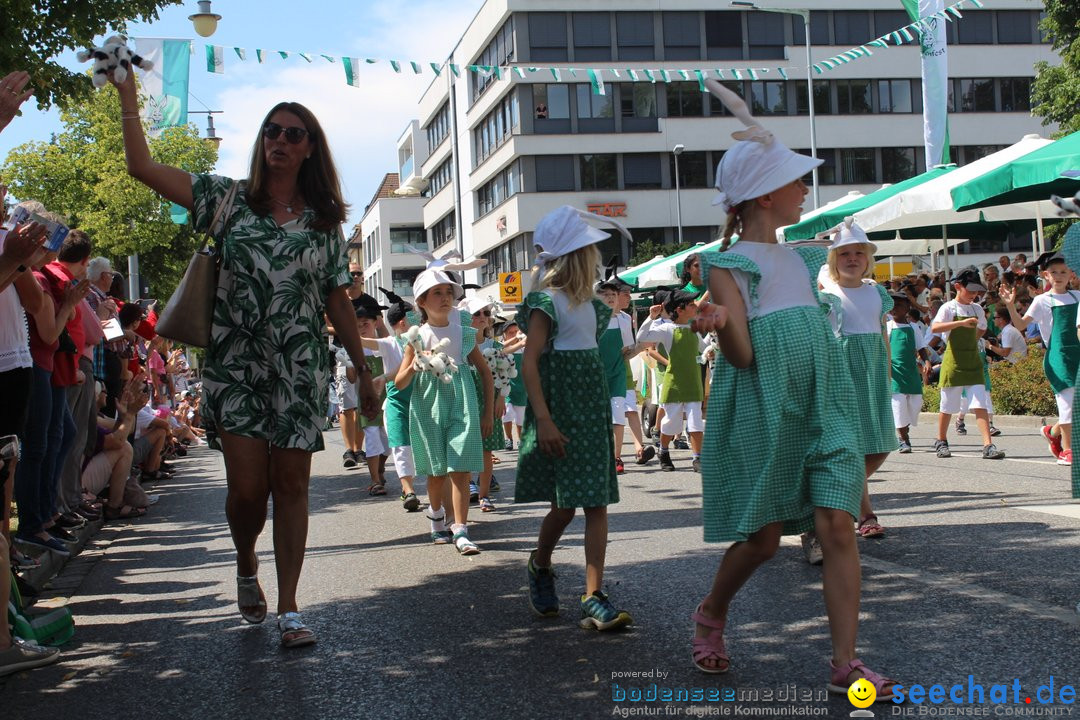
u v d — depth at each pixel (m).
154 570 6.89
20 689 4.31
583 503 4.72
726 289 3.71
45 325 6.59
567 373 4.82
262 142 4.71
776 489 3.68
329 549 7.28
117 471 9.56
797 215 3.87
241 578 5.04
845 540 3.63
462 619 5.05
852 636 3.61
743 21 45.62
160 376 14.30
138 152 4.62
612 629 4.63
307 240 4.70
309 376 4.69
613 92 44.91
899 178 47.12
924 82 17.91
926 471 9.60
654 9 44.88
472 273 53.59
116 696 4.15
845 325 6.29
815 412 3.69
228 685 4.21
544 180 44.97
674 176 45.91
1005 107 47.44
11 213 4.76
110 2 10.79
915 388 11.48
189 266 4.65
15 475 6.88
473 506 9.22
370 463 10.36
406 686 4.05
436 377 6.98
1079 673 3.72
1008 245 47.50
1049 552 5.68
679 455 12.77
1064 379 9.31
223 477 13.23
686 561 6.03
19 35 10.23
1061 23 28.12
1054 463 9.74
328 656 4.54
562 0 44.03
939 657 3.98
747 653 4.19
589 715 3.60
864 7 46.28
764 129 3.81
